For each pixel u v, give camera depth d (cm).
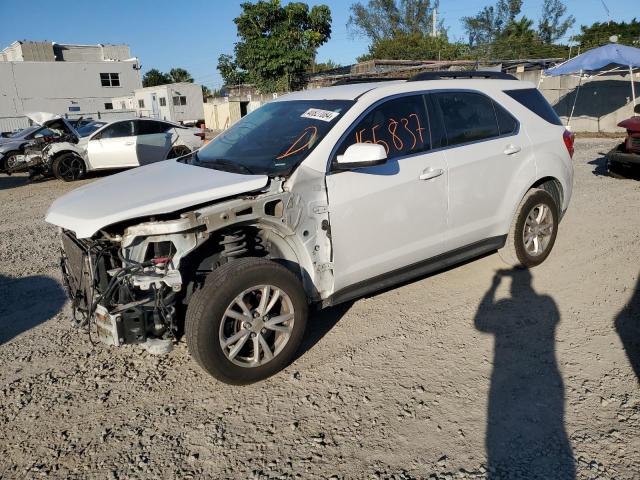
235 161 388
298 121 405
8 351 402
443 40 4197
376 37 4972
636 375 336
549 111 521
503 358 364
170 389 345
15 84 4181
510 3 4569
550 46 3991
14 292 527
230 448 286
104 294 314
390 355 375
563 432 287
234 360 328
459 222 439
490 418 301
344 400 324
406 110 412
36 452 289
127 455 284
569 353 366
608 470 258
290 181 346
